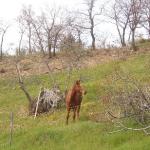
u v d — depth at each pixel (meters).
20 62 49.03
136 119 17.69
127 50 46.75
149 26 49.41
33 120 26.50
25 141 19.75
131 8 49.50
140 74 31.73
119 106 18.52
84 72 39.59
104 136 17.69
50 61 47.88
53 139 19.09
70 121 23.14
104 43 53.47
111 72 36.50
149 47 46.19
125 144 16.08
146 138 16.19
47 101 28.88
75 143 17.66
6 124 26.70
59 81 38.19
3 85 42.19
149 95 17.47
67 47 45.03
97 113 22.64
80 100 22.62
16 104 33.88
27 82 41.44
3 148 19.97
